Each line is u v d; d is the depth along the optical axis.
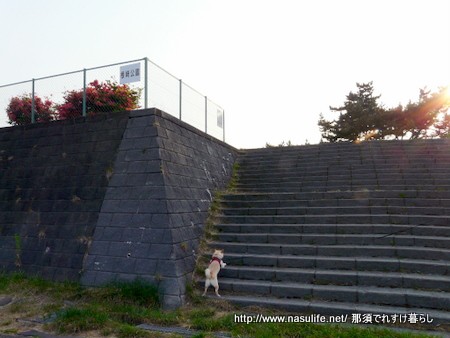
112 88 9.53
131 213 6.79
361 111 30.77
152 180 6.99
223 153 11.87
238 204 9.20
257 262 6.75
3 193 8.84
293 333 4.41
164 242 6.22
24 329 4.83
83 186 7.73
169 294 5.66
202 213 8.15
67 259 6.94
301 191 10.05
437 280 5.48
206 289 5.91
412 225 7.25
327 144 12.76
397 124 28.59
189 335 4.50
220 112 13.62
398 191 8.54
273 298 5.77
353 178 10.14
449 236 6.82
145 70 8.49
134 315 5.10
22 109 10.42
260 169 11.92
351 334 4.27
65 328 4.73
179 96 10.07
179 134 8.80
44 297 6.12
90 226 7.08
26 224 7.97
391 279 5.70
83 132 8.49
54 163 8.51
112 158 7.73
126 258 6.31
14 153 9.34
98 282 6.27
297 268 6.49
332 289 5.62
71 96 9.81
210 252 7.21
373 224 7.46
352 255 6.62
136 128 7.82
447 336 4.39
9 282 6.83
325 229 7.51
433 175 9.56
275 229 7.80
